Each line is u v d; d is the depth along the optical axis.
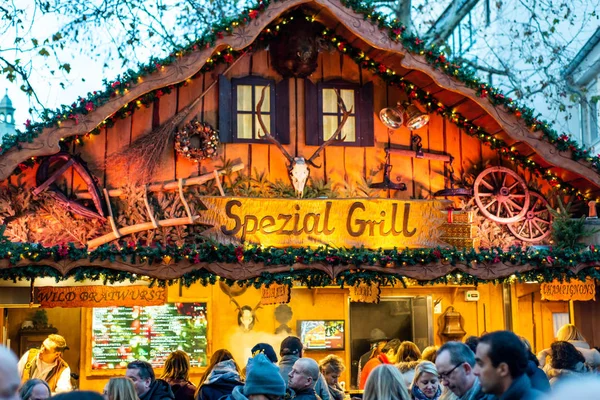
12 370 4.04
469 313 15.08
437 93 13.11
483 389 5.32
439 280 12.64
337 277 12.20
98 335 13.89
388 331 15.26
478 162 13.60
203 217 12.31
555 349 9.24
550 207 13.49
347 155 13.16
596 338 14.72
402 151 13.23
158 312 14.04
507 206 13.49
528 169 13.70
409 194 13.32
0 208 11.74
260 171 12.84
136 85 11.80
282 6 12.04
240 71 12.91
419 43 12.39
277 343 14.40
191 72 11.94
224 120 12.73
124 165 12.31
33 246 11.15
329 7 12.09
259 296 14.41
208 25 17.22
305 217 12.55
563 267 12.85
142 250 11.45
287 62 12.85
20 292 12.62
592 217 13.39
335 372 10.59
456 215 13.02
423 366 8.11
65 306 12.34
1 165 11.41
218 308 14.26
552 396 3.25
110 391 7.68
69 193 12.11
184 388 10.12
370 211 12.67
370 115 13.23
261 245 12.45
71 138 12.08
